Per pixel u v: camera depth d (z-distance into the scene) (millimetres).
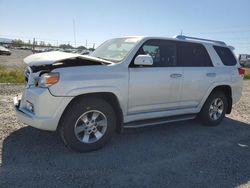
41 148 4223
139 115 4727
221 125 6270
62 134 4031
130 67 4465
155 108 4922
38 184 3201
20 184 3172
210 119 5988
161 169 3791
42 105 3791
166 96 4984
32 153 4027
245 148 4836
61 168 3627
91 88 4008
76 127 4066
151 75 4680
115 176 3512
